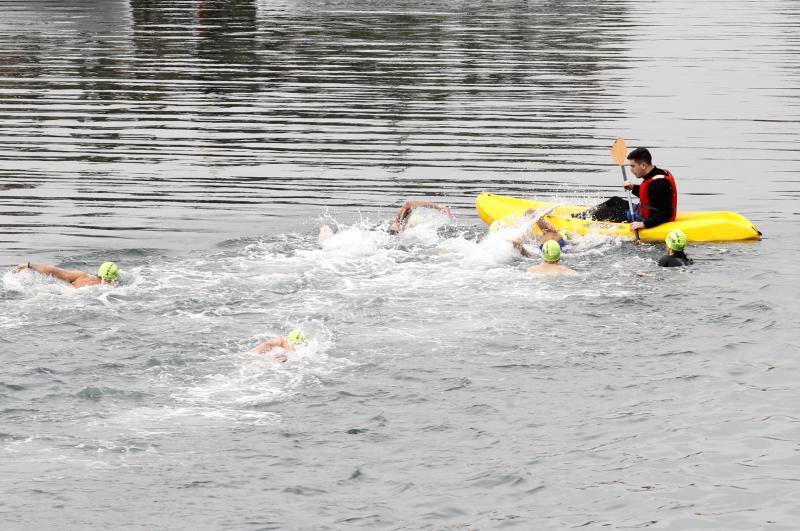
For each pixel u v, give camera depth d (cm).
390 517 1558
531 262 2831
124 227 3195
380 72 5697
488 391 1997
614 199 3262
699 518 1562
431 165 3988
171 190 3634
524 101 5078
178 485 1634
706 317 2388
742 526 1542
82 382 2008
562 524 1545
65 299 2456
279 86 5341
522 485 1655
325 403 1942
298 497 1608
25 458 1711
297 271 2727
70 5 8300
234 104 4950
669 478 1678
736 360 2145
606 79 5591
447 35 6956
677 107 4972
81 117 4681
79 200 3497
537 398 1969
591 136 4444
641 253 2945
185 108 4872
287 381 2036
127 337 2234
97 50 6234
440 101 5053
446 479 1672
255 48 6375
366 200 3531
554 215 3253
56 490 1609
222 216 3328
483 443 1794
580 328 2320
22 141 4275
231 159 4050
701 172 3919
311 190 3644
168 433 1814
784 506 1594
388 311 2427
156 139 4328
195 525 1523
